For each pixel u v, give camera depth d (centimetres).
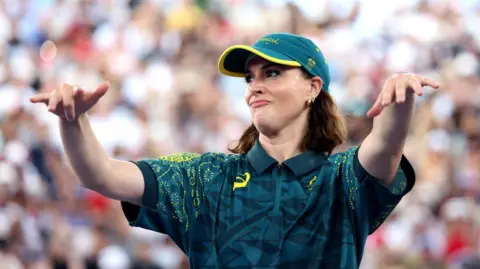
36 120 2847
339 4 3856
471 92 3344
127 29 3594
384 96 870
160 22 3675
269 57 978
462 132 3222
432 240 2656
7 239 2314
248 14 3809
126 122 3064
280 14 3844
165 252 2580
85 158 922
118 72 3362
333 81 3469
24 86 3081
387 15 3781
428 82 879
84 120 923
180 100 3269
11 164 2512
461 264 2491
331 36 3712
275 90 993
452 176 2964
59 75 3325
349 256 940
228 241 950
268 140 1010
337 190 961
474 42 3734
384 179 934
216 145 3161
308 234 944
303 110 1013
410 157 3078
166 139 3141
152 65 3406
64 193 2661
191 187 981
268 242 941
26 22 3547
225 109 3297
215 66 3525
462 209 2695
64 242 2438
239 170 991
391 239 2603
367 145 930
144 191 960
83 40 3519
